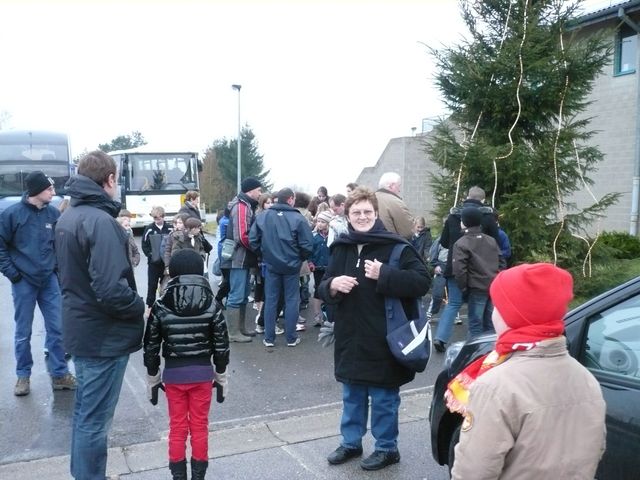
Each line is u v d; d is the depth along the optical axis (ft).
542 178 29.45
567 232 29.94
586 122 30.04
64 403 17.08
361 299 12.68
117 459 13.75
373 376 12.65
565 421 5.89
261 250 22.75
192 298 12.00
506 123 30.76
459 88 30.50
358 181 76.79
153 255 28.22
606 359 9.18
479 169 29.78
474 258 20.34
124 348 11.44
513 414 5.85
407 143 67.05
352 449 13.57
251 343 23.77
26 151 66.28
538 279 6.04
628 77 48.39
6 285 38.01
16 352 17.56
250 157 168.25
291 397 17.94
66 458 13.69
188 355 12.12
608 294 9.57
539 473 5.83
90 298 11.14
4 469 13.19
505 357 6.29
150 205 68.23
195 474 12.21
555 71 29.07
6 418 15.98
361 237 12.70
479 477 5.90
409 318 12.64
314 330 25.89
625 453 8.45
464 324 27.27
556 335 6.11
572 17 30.58
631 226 48.03
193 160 70.28
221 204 155.84
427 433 15.31
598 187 51.08
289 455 14.08
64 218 11.28
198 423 12.31
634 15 47.24
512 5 30.25
